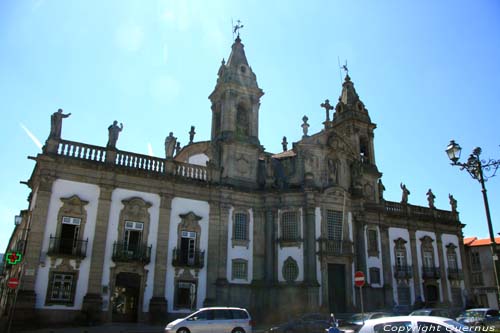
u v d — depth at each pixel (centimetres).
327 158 3869
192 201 3359
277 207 3641
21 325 2491
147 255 3027
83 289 2747
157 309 2941
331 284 3550
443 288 4544
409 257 4419
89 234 2859
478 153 1786
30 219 2853
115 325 2741
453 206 5025
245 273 3428
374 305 3897
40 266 2648
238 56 4109
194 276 3192
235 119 3844
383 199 4450
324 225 3603
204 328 2134
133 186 3127
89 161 2956
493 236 1683
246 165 3734
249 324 2219
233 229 3475
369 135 4753
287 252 3512
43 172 2814
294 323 2455
